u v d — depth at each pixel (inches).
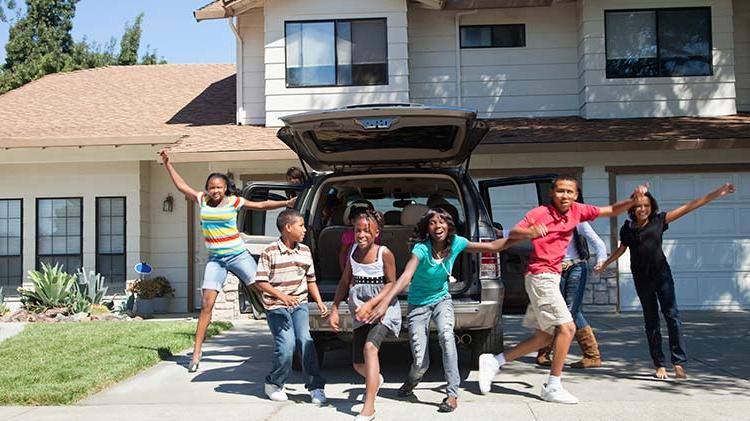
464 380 270.1
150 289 570.6
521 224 234.1
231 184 296.8
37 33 1261.1
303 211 285.4
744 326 417.7
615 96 561.6
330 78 568.1
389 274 230.7
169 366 307.6
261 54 593.3
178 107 646.5
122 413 228.5
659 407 224.8
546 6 583.8
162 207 600.1
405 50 564.7
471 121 262.1
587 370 286.5
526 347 245.1
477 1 570.9
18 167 578.6
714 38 561.3
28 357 315.6
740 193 513.3
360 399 245.6
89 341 358.0
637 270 270.2
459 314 253.1
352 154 291.1
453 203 331.3
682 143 482.9
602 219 514.3
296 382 274.8
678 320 267.0
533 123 557.3
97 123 591.8
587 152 513.7
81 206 579.2
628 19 565.6
